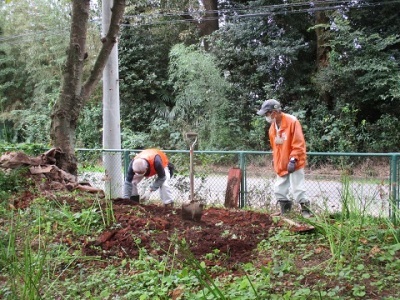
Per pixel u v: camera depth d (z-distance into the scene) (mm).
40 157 8414
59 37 23219
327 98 17609
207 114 18125
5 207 6801
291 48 17719
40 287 4180
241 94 18578
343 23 16516
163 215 6453
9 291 4125
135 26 21188
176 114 19422
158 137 19375
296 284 3953
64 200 6859
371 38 16453
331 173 7578
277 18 18812
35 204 6695
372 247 4734
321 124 16766
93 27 21719
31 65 23953
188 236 5512
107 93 9805
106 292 4188
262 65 18297
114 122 9844
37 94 23875
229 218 6543
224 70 19312
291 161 6395
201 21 21406
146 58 21047
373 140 15984
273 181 7922
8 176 7586
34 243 5430
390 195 6195
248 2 20359
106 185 9242
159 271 4602
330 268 4293
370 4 16906
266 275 4238
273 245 5184
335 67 16609
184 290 4016
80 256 5035
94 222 5977
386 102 16469
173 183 8680
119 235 5590
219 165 8531
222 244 5262
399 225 5414
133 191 7523
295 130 6457
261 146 17391
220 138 17797
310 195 7316
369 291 3754
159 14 20359
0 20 24750
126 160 9133
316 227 5266
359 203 6000
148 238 5484
